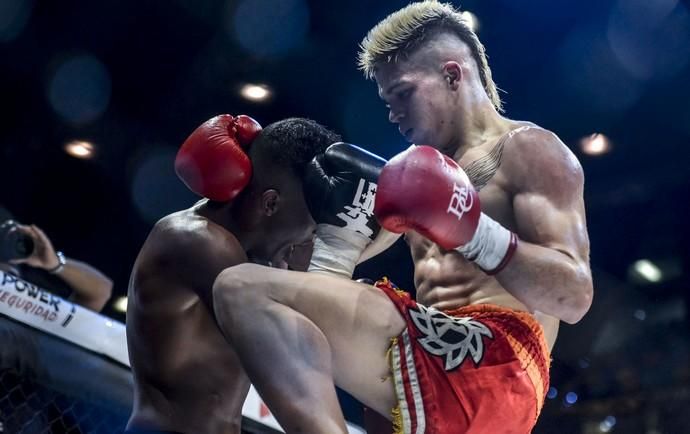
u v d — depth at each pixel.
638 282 9.24
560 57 7.68
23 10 6.93
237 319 2.12
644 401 8.42
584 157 8.91
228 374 2.59
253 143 2.69
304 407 2.02
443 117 2.59
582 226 2.33
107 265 8.27
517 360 2.20
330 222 2.30
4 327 3.23
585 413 8.43
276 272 2.19
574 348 8.82
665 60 7.55
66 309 3.42
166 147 8.23
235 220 2.65
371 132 8.18
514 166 2.41
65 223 8.20
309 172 2.36
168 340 2.54
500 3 7.21
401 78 2.60
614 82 7.88
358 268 7.46
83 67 7.54
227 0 6.99
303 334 2.09
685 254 9.10
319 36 7.38
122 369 3.52
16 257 4.43
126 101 7.94
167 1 6.97
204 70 7.68
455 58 2.63
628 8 7.07
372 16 7.18
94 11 7.02
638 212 9.16
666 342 8.89
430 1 2.73
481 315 2.30
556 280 2.18
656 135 8.52
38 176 8.04
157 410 2.54
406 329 2.18
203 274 2.52
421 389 2.13
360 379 2.20
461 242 2.14
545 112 8.30
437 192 2.09
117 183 8.23
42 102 7.75
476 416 2.13
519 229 2.36
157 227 2.68
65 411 3.40
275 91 7.89
